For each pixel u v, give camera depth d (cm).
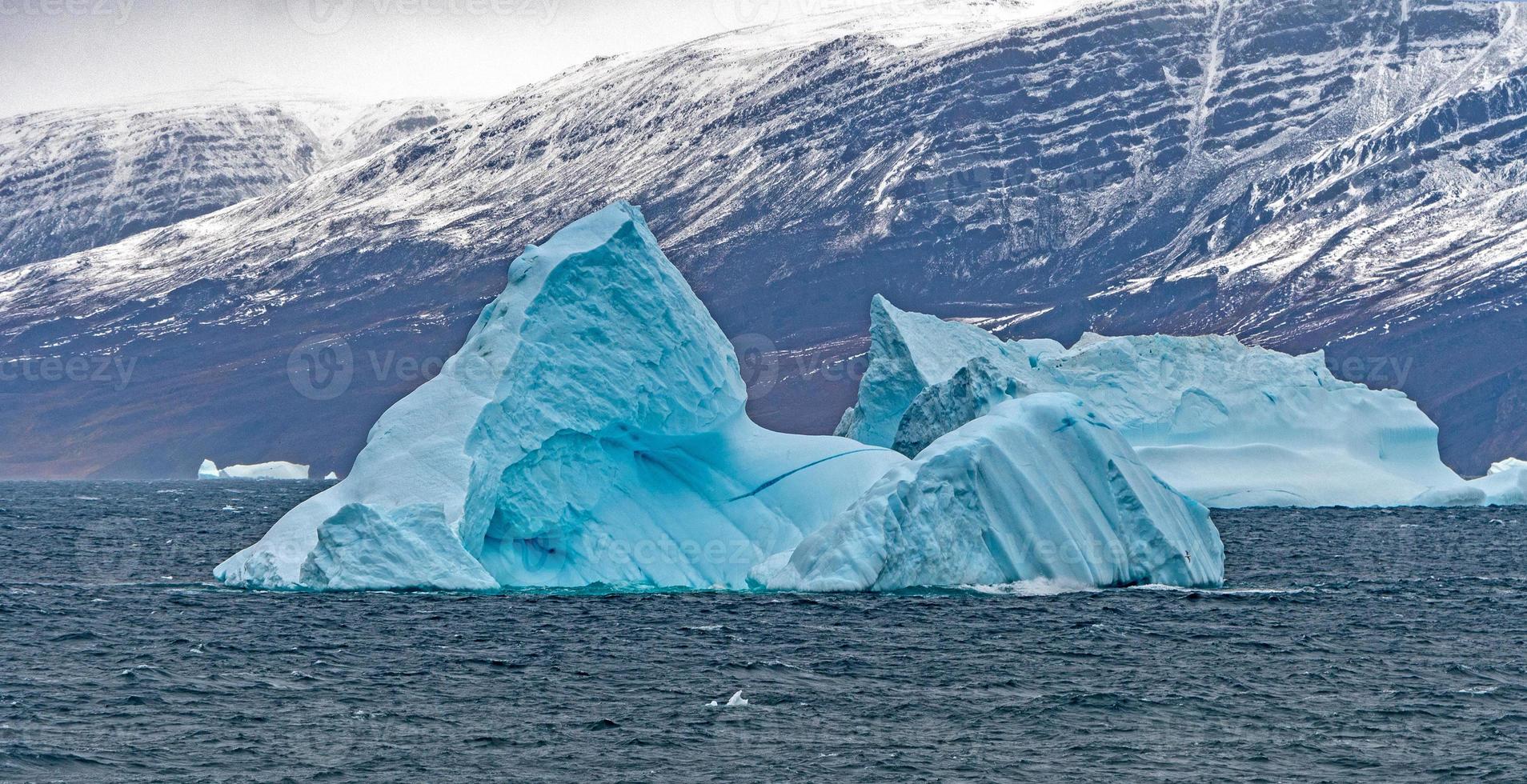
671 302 17588
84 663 13150
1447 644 14612
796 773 9881
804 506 17450
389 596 16700
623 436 17438
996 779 9762
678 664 13175
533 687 12300
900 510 16188
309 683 12394
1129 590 17512
